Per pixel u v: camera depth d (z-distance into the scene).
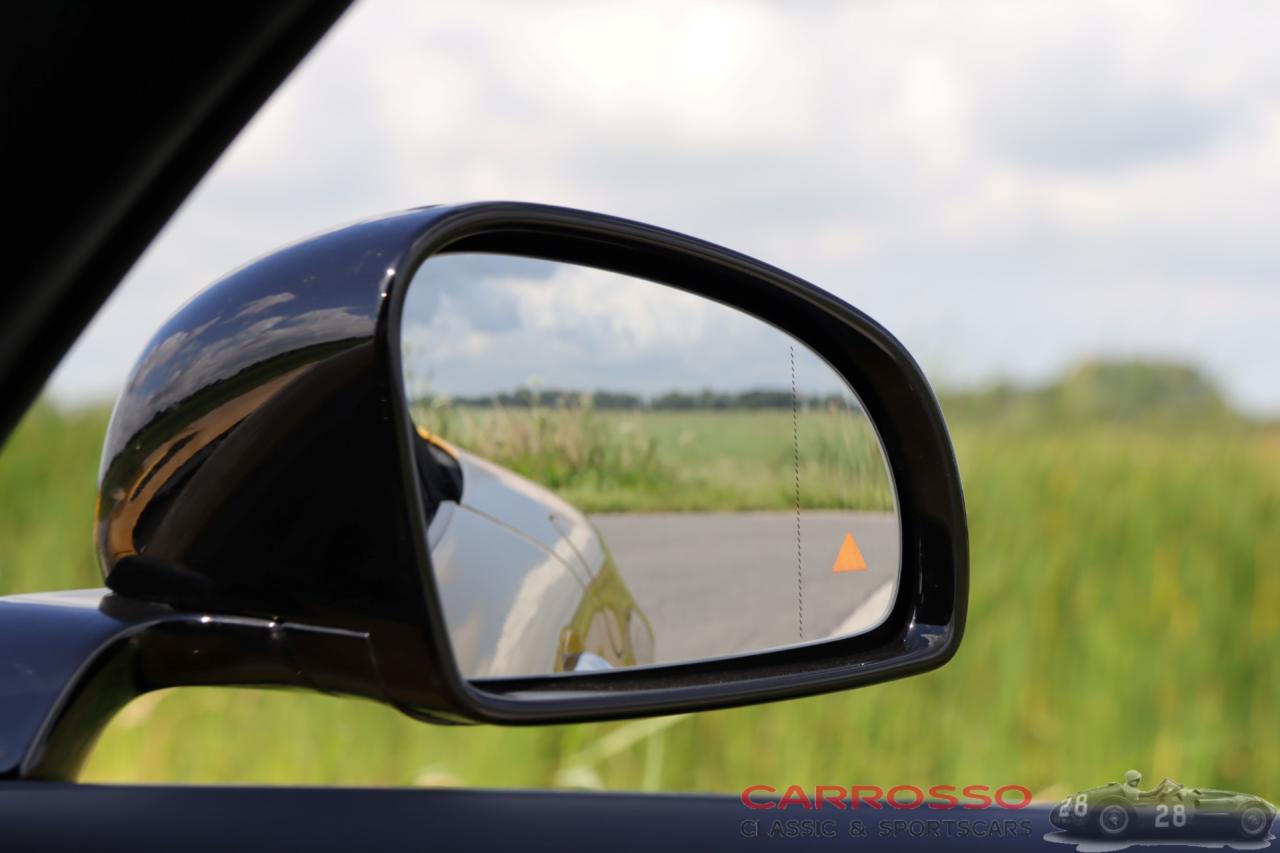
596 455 1.09
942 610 1.11
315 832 0.95
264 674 0.82
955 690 3.70
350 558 0.76
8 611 1.00
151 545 0.86
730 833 1.01
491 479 1.02
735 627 1.11
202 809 0.95
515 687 0.95
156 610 0.88
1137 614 4.09
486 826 0.97
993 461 4.83
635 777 3.28
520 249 1.01
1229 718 3.77
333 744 3.13
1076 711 3.68
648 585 1.12
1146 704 3.72
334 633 0.78
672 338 1.12
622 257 1.07
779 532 1.13
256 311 0.82
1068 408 5.25
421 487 0.94
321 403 0.77
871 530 1.13
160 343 0.88
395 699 0.77
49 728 0.91
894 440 1.13
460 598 0.95
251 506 0.81
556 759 3.11
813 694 1.04
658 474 1.12
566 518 1.08
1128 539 4.41
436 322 0.95
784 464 1.15
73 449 4.23
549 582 1.03
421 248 0.79
